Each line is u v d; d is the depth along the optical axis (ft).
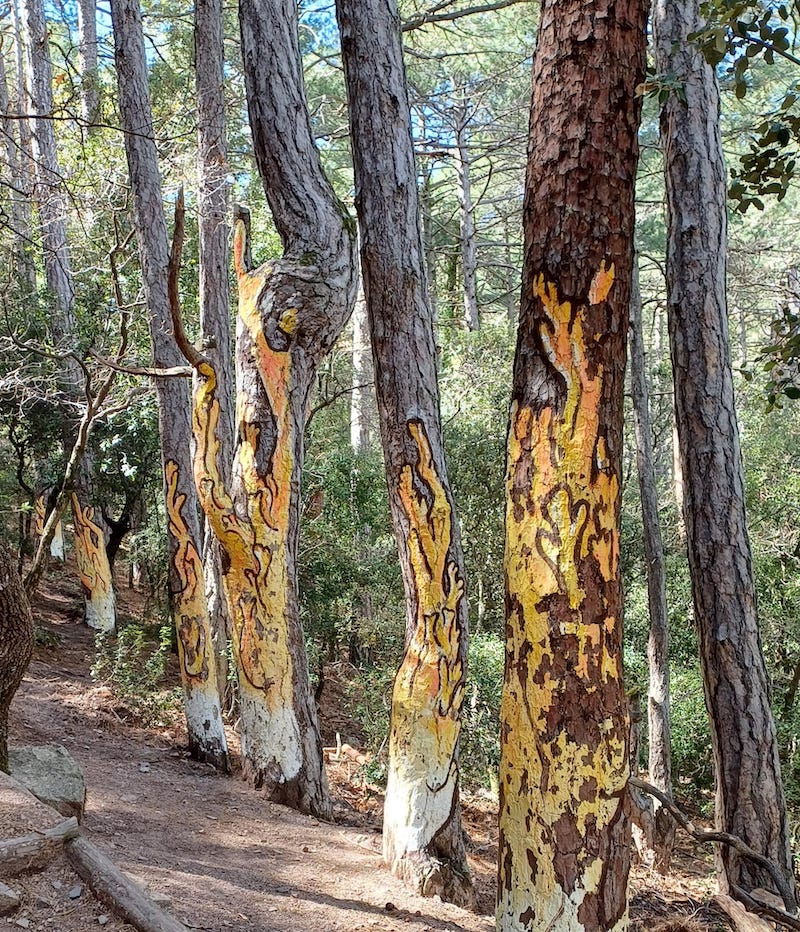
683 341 22.89
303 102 25.62
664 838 14.20
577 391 10.25
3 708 16.28
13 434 48.16
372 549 45.47
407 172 21.47
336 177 70.90
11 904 12.05
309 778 26.05
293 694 26.03
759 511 49.19
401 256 21.39
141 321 42.73
